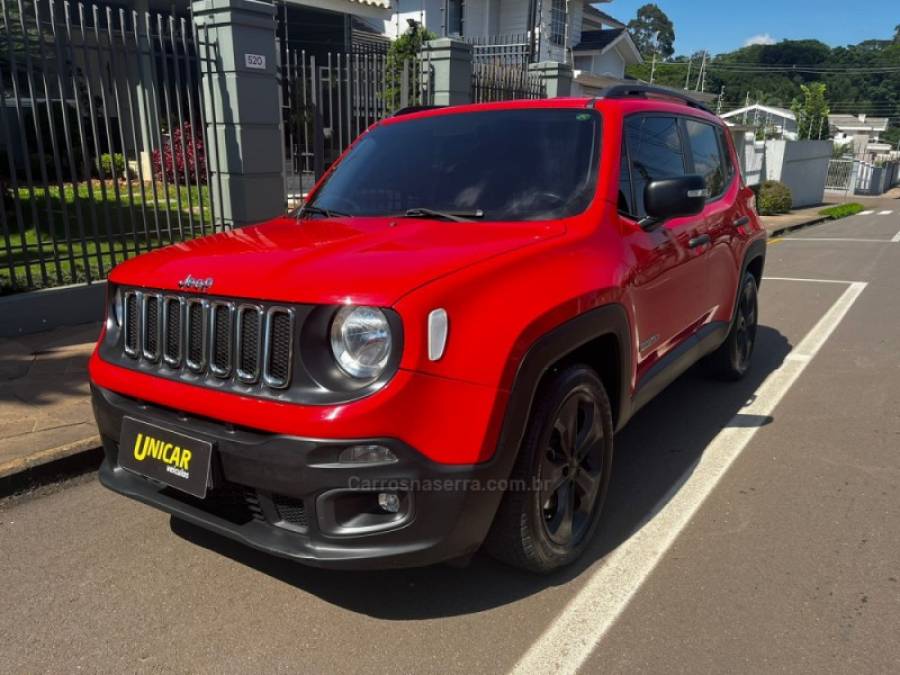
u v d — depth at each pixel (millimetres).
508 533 2629
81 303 6117
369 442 2189
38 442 3801
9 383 4711
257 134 7184
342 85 9125
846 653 2445
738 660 2412
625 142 3488
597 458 3051
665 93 4336
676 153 4098
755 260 5391
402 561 2307
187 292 2539
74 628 2568
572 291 2691
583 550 3002
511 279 2518
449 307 2293
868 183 40812
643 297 3287
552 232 2936
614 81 24688
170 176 9508
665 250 3527
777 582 2861
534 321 2486
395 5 21500
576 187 3227
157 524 3299
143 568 2945
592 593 2795
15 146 9484
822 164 29391
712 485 3721
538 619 2639
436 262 2453
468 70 9641
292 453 2246
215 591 2795
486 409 2330
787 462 4000
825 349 6355
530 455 2580
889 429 4477
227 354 2453
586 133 3428
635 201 3459
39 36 5594
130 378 2703
